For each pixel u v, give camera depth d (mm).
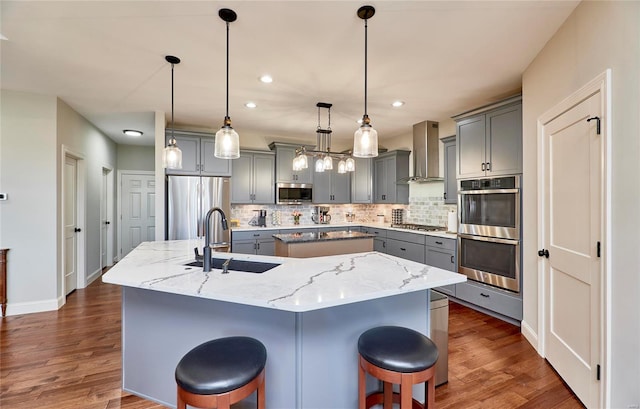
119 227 5914
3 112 3121
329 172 5633
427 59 2480
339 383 1632
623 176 1443
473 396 1900
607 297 1536
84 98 3404
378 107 3752
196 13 1864
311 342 1556
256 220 5336
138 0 1735
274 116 4156
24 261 3242
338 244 3656
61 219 3479
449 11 1853
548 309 2256
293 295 1350
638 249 1354
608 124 1531
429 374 1310
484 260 3238
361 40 2184
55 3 1757
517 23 1986
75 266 4176
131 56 2420
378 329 1558
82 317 3189
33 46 2258
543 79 2295
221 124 4590
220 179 4387
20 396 1907
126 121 4352
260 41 2191
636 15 1353
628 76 1404
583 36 1763
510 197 2939
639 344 1354
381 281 1593
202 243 3012
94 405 1829
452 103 3590
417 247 4219
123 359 1946
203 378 1156
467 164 3447
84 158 4191
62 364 2279
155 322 1837
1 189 3133
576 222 1846
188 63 2543
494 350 2479
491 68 2643
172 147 2461
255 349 1364
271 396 1588
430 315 1929
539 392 1933
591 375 1697
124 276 1681
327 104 3621
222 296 1362
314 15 1883
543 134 2277
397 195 5203
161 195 3893
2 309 3150
